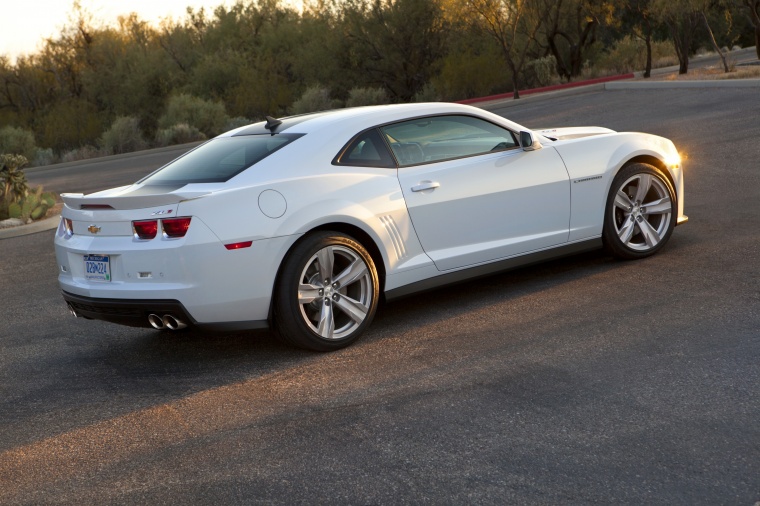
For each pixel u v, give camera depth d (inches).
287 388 174.2
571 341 184.1
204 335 223.8
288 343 194.9
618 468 124.2
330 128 204.8
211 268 179.8
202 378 187.3
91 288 190.9
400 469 130.9
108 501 129.8
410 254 207.8
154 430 158.6
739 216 294.0
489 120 227.6
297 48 1653.5
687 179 381.7
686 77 969.5
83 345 227.3
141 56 1734.7
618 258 250.8
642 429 136.6
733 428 133.9
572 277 239.1
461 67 1368.1
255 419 158.7
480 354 182.4
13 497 134.8
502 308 216.2
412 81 1488.7
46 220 495.5
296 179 192.5
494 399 155.7
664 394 149.9
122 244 185.5
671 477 120.2
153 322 187.5
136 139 1267.2
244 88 1576.0
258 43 1781.5
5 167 518.9
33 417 172.7
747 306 193.9
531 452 132.1
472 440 138.8
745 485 116.2
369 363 184.7
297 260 188.4
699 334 179.0
